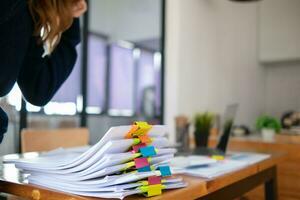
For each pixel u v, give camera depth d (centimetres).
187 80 346
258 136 300
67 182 65
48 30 83
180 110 333
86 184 62
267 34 457
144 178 64
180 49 336
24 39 74
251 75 462
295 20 432
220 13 411
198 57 365
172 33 338
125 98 591
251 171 108
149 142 70
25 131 159
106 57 573
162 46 346
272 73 486
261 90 482
